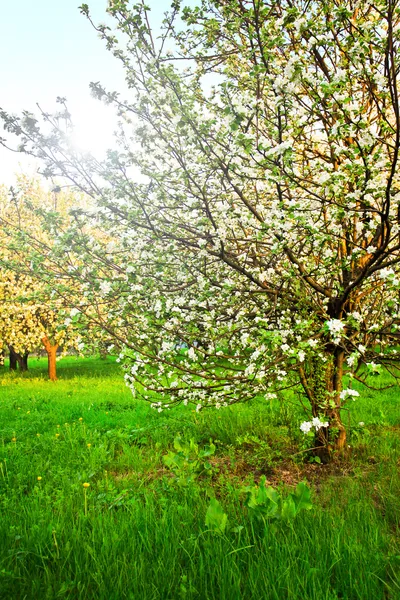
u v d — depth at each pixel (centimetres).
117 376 1560
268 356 396
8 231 479
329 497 414
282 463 533
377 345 573
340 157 443
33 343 1568
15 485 461
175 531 325
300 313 490
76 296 462
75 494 425
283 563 279
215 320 485
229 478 453
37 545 311
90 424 727
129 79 423
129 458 550
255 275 508
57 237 431
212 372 463
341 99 345
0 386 1370
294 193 532
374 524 339
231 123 329
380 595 259
